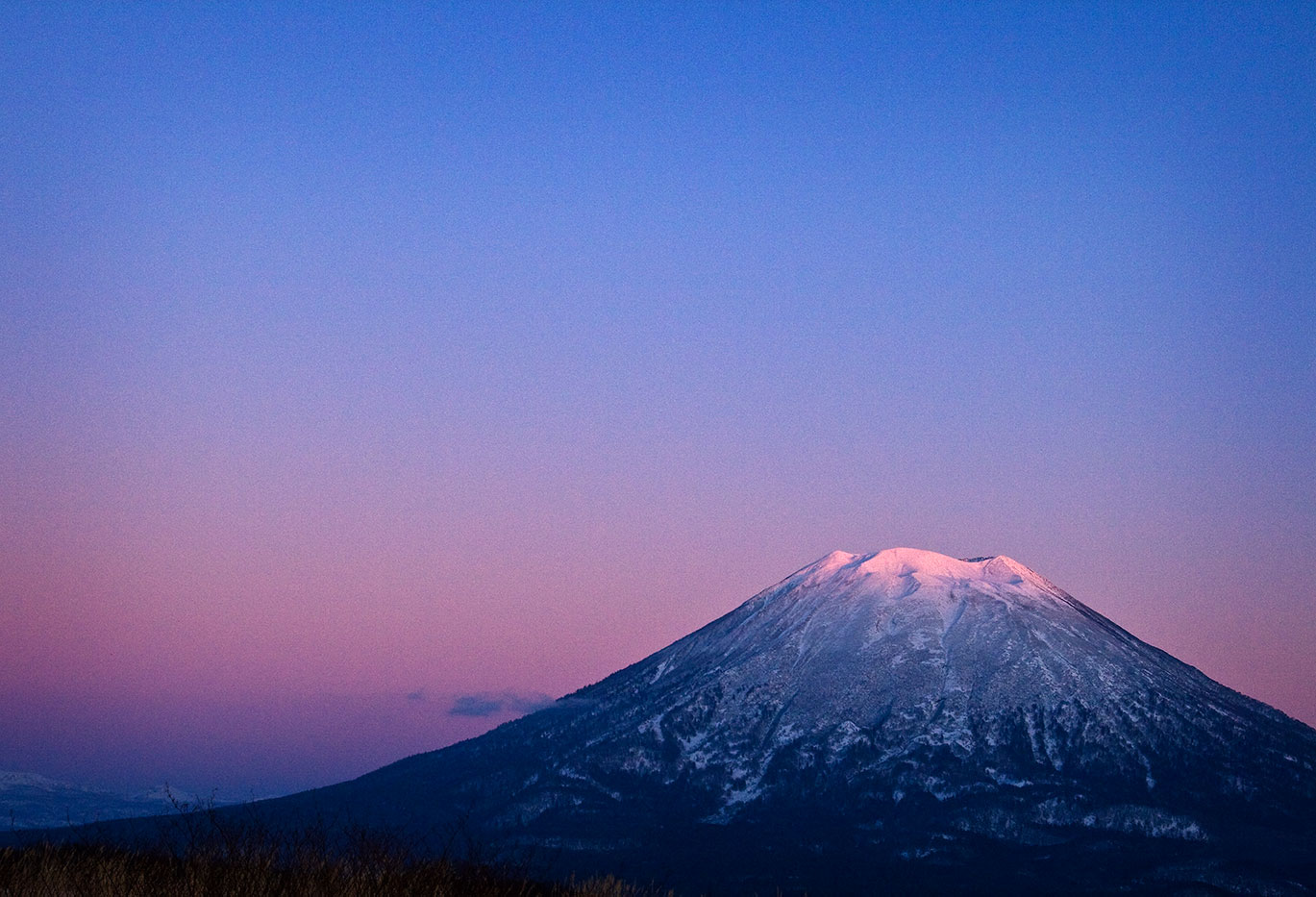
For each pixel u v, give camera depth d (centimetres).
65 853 2133
